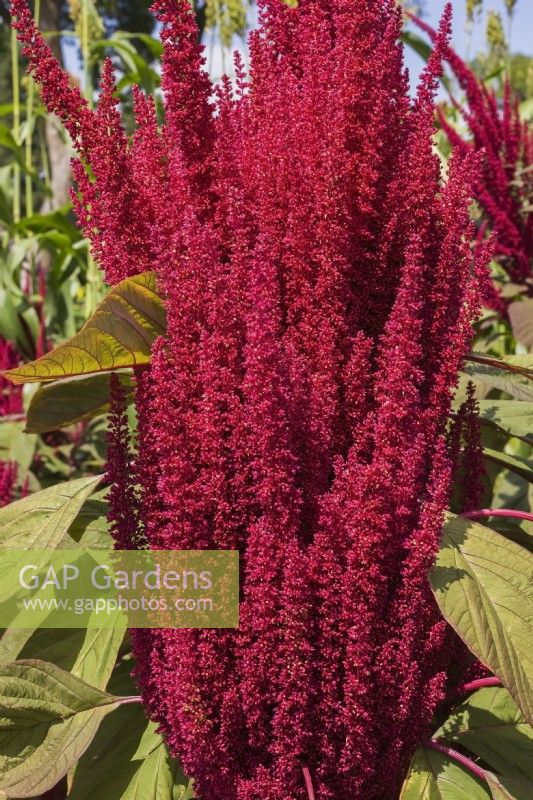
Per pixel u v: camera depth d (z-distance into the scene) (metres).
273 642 1.26
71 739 1.51
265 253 1.25
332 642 1.31
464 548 1.42
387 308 1.47
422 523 1.30
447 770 1.43
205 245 1.29
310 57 1.46
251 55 1.56
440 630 1.40
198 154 1.49
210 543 1.29
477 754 1.55
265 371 1.21
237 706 1.29
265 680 1.28
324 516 1.28
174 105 1.46
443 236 1.47
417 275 1.30
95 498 2.00
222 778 1.34
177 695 1.30
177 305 1.30
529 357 1.92
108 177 1.44
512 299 3.94
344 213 1.37
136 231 1.46
